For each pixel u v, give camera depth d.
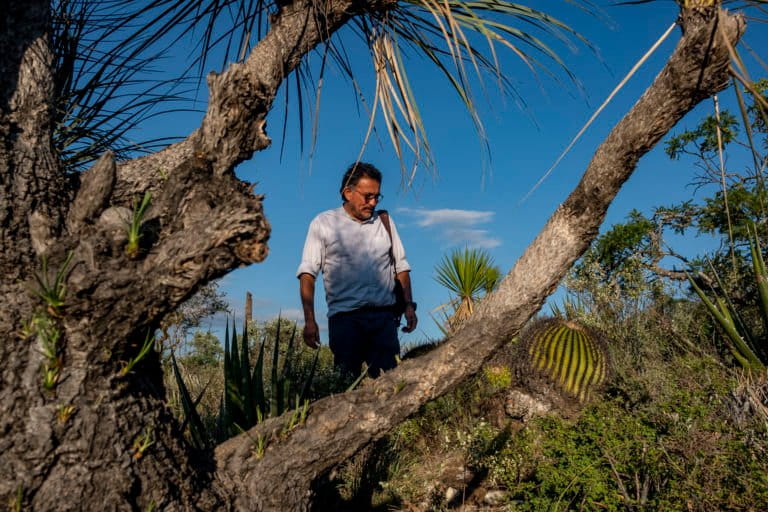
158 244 1.63
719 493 2.50
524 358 4.36
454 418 4.34
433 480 3.53
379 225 4.20
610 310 7.07
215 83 1.72
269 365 5.01
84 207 1.61
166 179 1.77
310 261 4.12
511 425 4.18
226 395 2.58
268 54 1.80
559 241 1.85
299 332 7.67
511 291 1.92
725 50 1.44
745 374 4.76
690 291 7.60
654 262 8.59
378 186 4.04
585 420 3.35
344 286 4.07
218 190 1.72
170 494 1.66
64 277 1.50
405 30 2.19
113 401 1.58
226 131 1.73
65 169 1.98
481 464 3.54
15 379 1.49
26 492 1.45
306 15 1.87
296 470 1.92
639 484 2.85
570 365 4.20
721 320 5.17
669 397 3.87
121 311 1.53
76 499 1.49
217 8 2.16
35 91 1.66
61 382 1.52
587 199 1.79
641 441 2.93
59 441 1.50
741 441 2.97
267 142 1.80
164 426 1.70
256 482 1.88
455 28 1.80
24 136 1.64
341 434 1.95
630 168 1.70
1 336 1.51
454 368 1.97
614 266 8.80
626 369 4.73
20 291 1.56
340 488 3.28
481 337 1.95
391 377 2.05
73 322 1.51
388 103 2.06
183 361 6.12
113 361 1.59
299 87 2.16
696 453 2.80
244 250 1.55
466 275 8.12
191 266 1.53
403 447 4.02
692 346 5.62
